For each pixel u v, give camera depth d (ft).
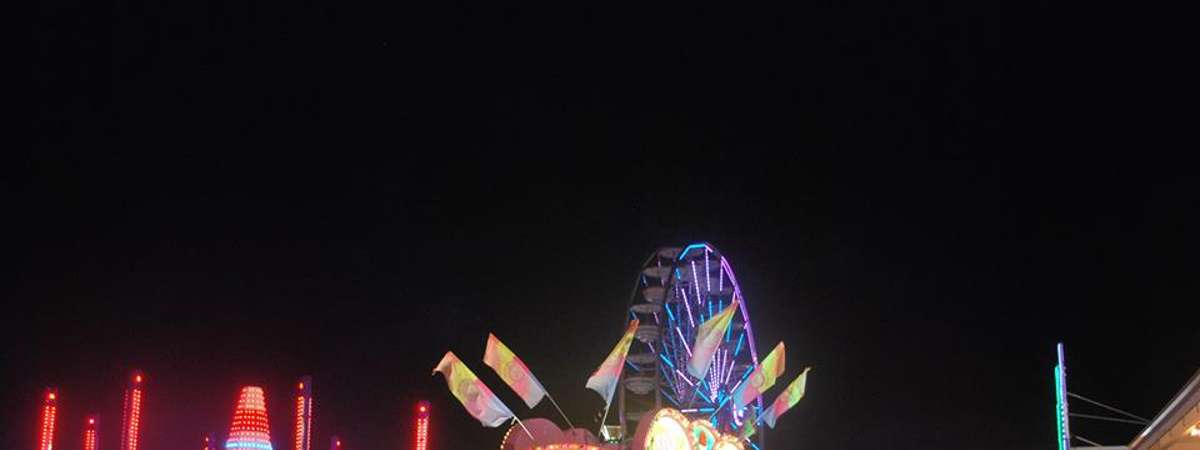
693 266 209.46
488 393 151.94
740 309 208.03
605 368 162.20
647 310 205.57
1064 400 160.35
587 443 153.38
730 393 192.85
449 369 150.82
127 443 194.08
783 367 176.24
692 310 207.00
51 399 203.82
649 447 149.69
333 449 210.59
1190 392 110.52
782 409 175.83
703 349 167.12
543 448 151.33
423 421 182.70
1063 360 162.09
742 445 157.79
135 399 196.13
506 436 154.40
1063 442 159.02
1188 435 120.06
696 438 151.84
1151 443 128.88
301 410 199.31
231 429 125.29
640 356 203.92
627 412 203.10
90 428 201.87
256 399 126.31
